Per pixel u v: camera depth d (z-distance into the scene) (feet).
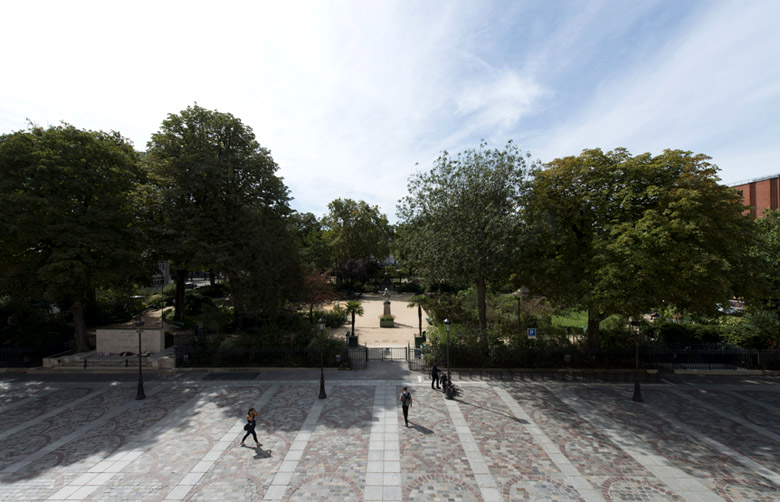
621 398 59.31
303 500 33.50
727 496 34.01
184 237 87.61
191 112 92.07
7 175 73.05
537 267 70.74
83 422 50.88
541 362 74.54
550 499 33.60
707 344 77.92
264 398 59.67
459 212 73.36
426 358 76.95
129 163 89.20
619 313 67.21
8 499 33.68
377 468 38.86
